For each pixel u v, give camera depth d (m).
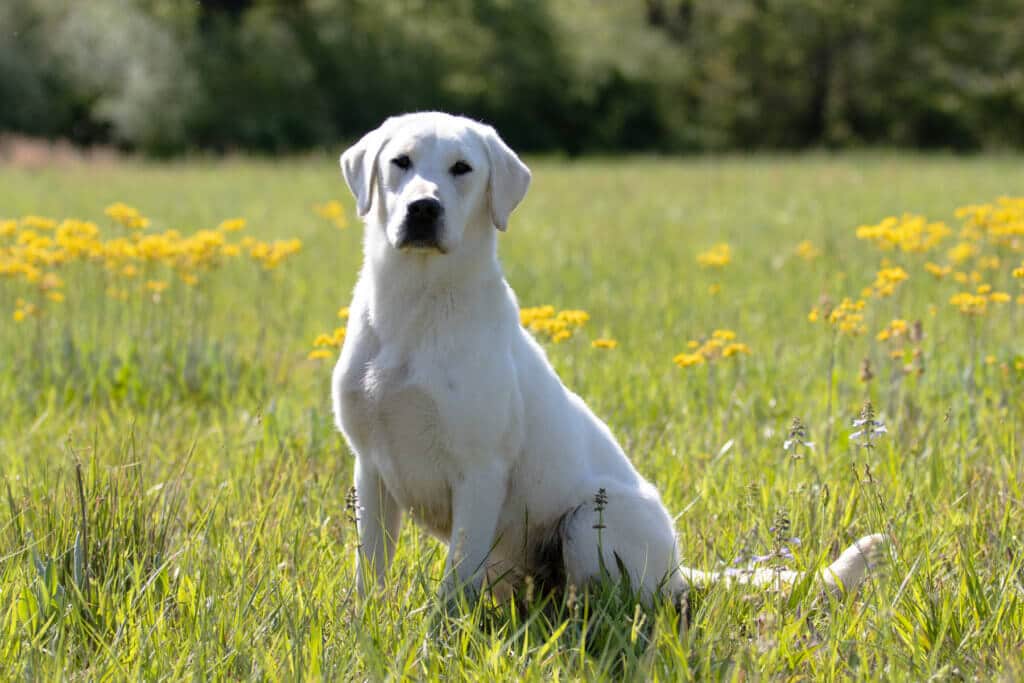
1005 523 4.27
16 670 3.29
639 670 3.22
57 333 7.97
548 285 10.84
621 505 4.21
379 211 4.20
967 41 56.34
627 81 54.09
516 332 4.27
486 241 4.18
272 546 4.18
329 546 4.30
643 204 20.56
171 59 43.75
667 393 6.71
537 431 4.24
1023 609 3.77
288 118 45.94
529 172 4.36
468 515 4.07
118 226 15.05
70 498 4.15
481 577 4.05
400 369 4.04
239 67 46.12
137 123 41.50
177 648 3.48
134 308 8.89
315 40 49.12
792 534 4.45
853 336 6.98
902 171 29.39
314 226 16.11
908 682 3.35
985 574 4.04
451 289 4.05
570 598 3.69
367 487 4.26
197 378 7.34
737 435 5.96
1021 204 9.08
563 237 15.23
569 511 4.29
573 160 41.19
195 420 6.57
